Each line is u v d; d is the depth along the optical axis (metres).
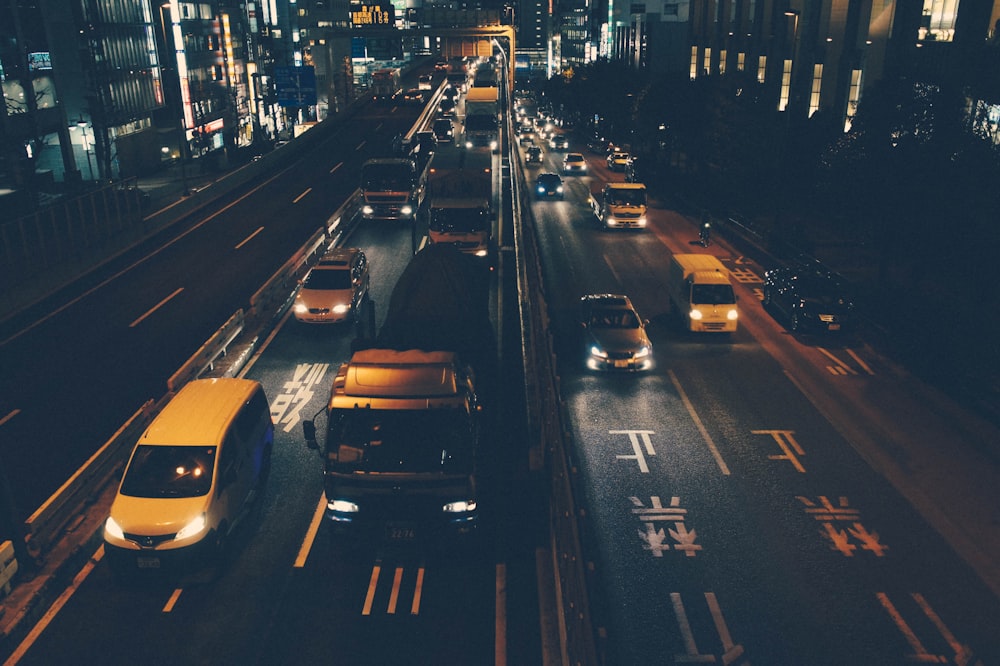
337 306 24.67
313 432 13.44
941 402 21.17
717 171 59.72
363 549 13.79
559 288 32.41
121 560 12.51
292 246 36.06
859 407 20.88
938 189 26.20
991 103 28.47
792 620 12.59
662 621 12.54
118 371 21.97
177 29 79.69
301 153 64.44
